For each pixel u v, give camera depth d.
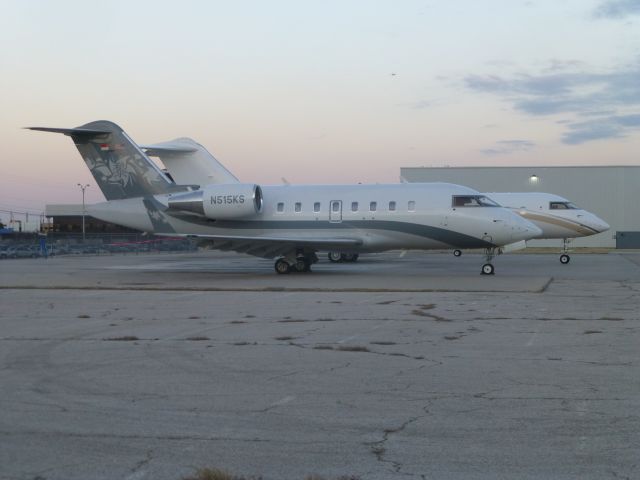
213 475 5.20
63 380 8.59
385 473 5.30
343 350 10.40
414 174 66.56
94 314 14.98
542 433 6.23
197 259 45.66
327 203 27.62
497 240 25.83
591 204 64.81
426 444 5.96
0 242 62.22
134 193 29.14
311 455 5.71
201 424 6.63
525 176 65.38
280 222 28.00
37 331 12.61
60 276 26.73
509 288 20.08
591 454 5.67
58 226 96.12
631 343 10.82
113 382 8.45
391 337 11.54
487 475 5.24
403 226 26.67
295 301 17.17
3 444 6.08
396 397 7.57
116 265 36.56
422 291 19.47
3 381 8.56
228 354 10.16
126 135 28.73
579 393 7.65
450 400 7.41
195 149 32.72
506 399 7.42
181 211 28.08
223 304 16.66
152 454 5.79
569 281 23.08
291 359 9.75
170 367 9.30
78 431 6.44
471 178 65.88
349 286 21.14
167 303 17.00
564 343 10.85
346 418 6.77
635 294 18.42
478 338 11.38
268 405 7.30
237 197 27.34
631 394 7.60
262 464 5.52
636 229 64.44
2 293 19.92
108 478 5.26
